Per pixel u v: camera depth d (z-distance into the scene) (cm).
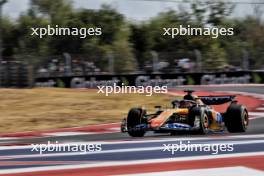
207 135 4022
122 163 2728
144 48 16725
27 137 4169
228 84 12462
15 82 9531
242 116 4188
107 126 5016
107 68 11262
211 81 12231
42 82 10388
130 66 11600
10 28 15050
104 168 2578
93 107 6575
